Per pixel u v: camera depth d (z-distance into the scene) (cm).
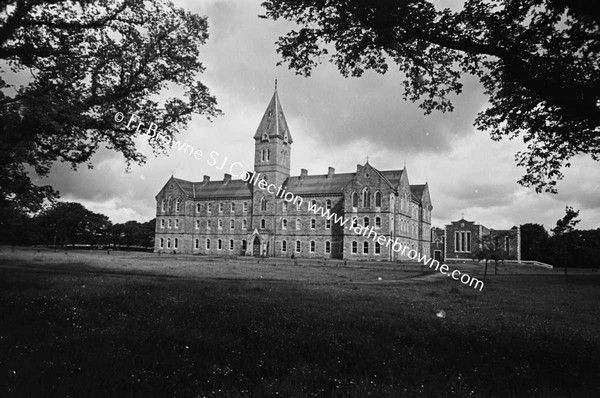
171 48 1958
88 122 1791
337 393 805
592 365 1025
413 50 1294
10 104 1592
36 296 1648
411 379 888
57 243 11725
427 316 1634
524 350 1107
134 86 1939
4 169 1944
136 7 1827
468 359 1026
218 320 1341
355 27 1209
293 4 1174
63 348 1021
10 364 890
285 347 1068
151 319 1335
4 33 1412
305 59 1305
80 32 1797
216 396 777
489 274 5656
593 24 1077
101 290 1980
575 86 1050
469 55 1259
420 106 1476
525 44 1142
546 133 1303
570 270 7362
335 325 1317
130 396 775
